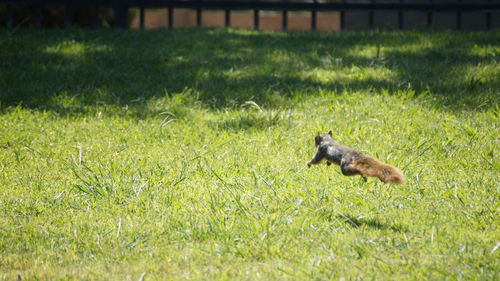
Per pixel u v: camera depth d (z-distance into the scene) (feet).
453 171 34.83
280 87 53.78
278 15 127.44
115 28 73.97
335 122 44.88
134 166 36.19
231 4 73.46
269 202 30.22
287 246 24.94
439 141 39.96
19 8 80.74
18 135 42.06
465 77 53.57
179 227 27.22
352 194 31.22
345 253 24.22
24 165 36.45
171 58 61.67
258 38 69.31
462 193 30.83
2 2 70.79
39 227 27.53
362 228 26.81
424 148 38.96
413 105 47.85
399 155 37.86
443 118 44.86
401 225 27.14
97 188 31.50
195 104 50.01
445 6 72.08
